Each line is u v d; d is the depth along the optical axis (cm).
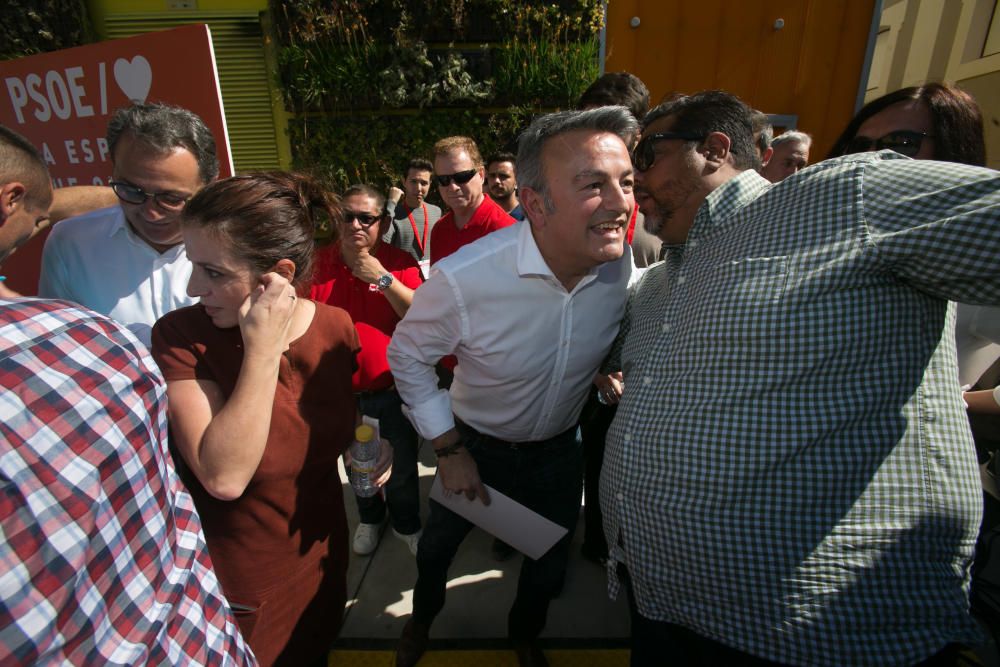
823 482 96
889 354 93
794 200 100
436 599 182
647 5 457
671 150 124
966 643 95
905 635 94
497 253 139
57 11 444
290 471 116
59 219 184
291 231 108
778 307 95
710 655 112
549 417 161
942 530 96
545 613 183
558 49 469
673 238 134
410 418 158
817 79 473
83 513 57
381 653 197
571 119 118
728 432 100
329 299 220
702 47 467
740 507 100
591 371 161
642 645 129
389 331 223
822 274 92
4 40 443
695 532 104
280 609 122
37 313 61
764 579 99
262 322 101
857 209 92
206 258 101
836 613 96
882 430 94
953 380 100
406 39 456
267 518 115
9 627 52
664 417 111
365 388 213
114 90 211
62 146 235
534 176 123
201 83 193
